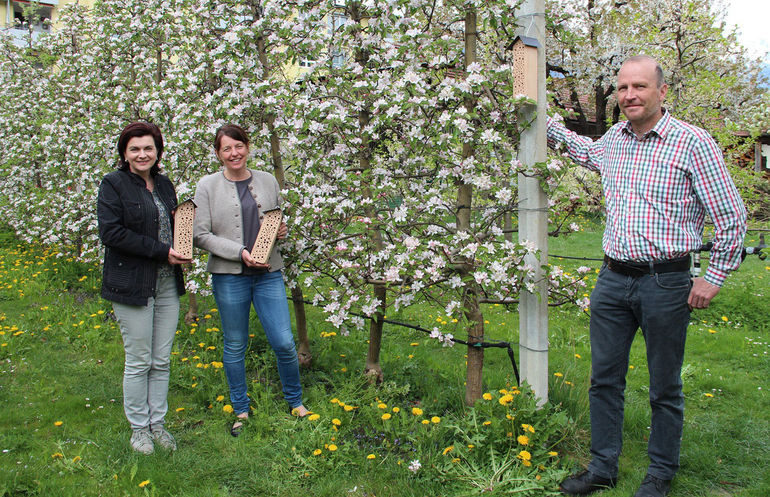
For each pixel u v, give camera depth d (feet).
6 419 10.55
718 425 10.85
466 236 9.67
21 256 26.02
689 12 36.83
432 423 9.91
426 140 10.25
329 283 11.92
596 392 8.84
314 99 11.51
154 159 9.55
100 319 16.52
